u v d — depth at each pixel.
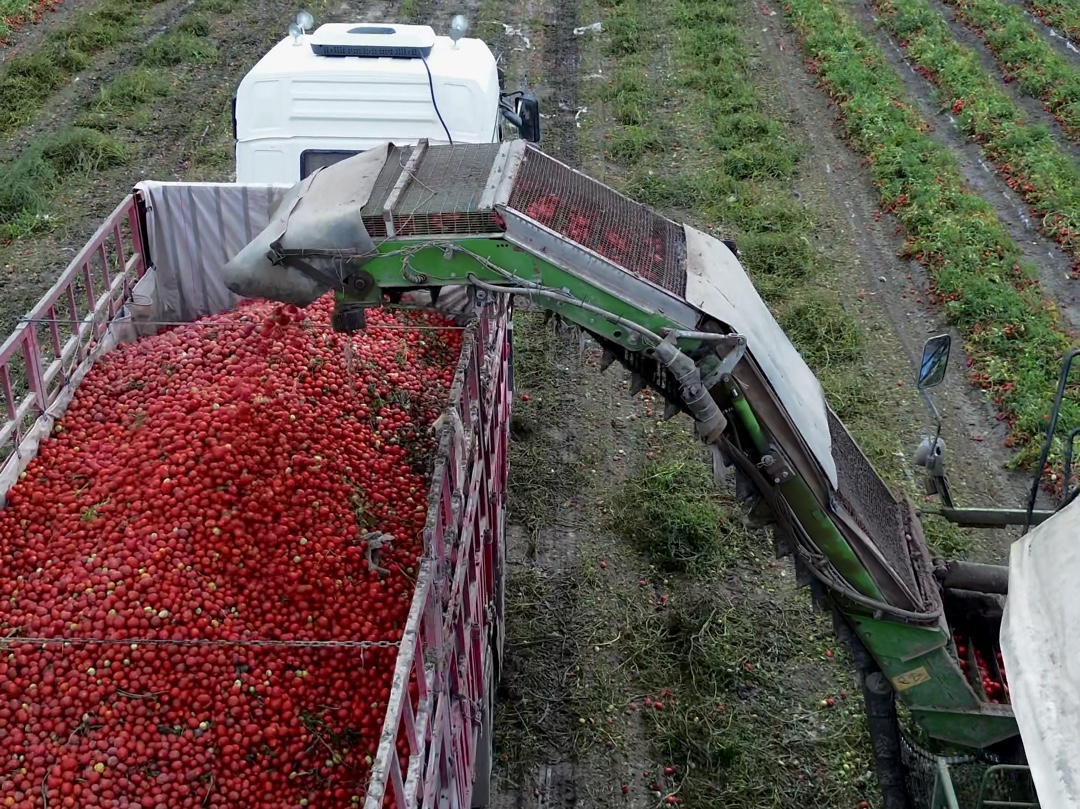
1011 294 11.27
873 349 10.94
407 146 5.26
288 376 5.84
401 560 5.20
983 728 4.87
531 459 9.23
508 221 4.48
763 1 21.23
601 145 15.20
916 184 13.73
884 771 5.14
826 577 4.86
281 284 4.67
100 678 4.36
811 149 15.31
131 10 19.25
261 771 4.32
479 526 5.50
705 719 6.80
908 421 9.86
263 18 19.62
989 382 10.27
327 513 5.19
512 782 6.41
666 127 15.80
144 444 5.32
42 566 4.86
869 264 12.51
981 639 5.46
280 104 8.30
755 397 4.68
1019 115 15.92
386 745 3.21
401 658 3.45
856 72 17.20
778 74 17.94
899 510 5.67
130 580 4.63
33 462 5.47
